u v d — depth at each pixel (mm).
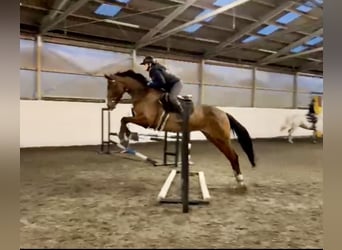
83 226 2406
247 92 12148
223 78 11555
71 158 6258
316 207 3018
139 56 9781
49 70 8281
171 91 3852
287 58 12094
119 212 2779
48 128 8102
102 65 9125
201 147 8727
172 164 5586
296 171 5125
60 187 3729
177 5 7758
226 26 9547
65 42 8461
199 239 2184
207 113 3857
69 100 8594
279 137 12594
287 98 13430
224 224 2504
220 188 3826
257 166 5621
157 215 2715
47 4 7391
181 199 3105
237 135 3926
